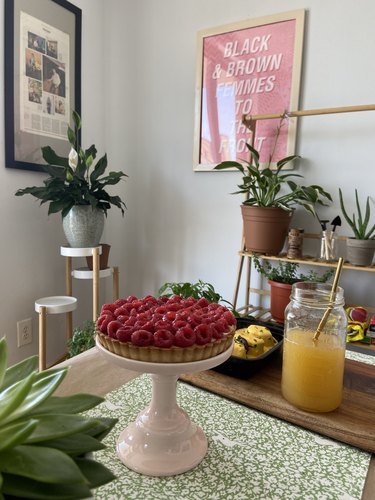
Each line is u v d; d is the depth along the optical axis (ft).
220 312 1.92
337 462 1.69
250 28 6.01
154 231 7.41
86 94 7.18
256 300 6.46
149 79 7.14
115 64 7.42
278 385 2.28
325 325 2.06
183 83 6.81
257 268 5.96
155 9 6.91
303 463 1.67
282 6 5.79
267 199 5.38
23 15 5.77
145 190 7.42
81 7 6.84
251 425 1.96
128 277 7.82
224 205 6.61
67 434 1.10
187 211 7.02
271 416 2.05
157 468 1.59
